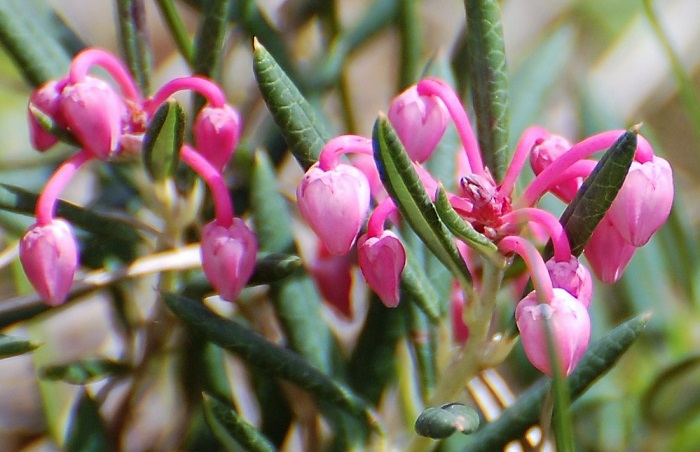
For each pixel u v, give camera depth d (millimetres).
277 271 201
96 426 216
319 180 185
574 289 183
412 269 200
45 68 213
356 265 228
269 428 222
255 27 233
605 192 183
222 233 193
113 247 223
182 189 209
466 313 191
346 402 202
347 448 208
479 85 198
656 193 185
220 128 196
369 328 215
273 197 214
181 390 225
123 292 229
